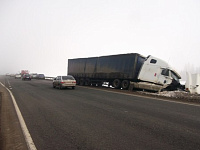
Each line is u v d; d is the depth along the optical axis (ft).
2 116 18.88
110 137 12.76
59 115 19.45
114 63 59.47
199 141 12.21
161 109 23.81
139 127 15.29
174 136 13.14
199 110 23.81
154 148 10.91
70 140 12.14
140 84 50.72
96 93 43.01
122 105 26.35
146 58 53.47
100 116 19.12
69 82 53.06
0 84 73.61
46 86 64.08
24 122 16.56
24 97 34.01
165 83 49.01
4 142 11.82
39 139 12.33
